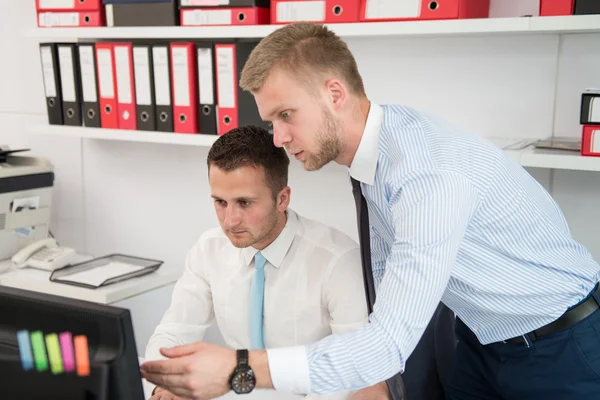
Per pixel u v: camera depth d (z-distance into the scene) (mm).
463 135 1257
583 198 2021
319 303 1538
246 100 2207
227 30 2104
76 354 884
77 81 2482
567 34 1967
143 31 2264
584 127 1701
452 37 2115
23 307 920
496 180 1229
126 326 871
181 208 2705
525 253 1305
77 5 2402
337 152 1246
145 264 2410
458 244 1143
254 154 1413
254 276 1572
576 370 1362
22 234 2564
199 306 1667
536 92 2035
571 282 1354
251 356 1070
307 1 1967
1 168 2473
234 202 1428
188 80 2230
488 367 1512
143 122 2354
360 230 1380
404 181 1152
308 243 1562
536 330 1381
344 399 1453
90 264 2408
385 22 1867
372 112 1266
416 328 1105
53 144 2941
